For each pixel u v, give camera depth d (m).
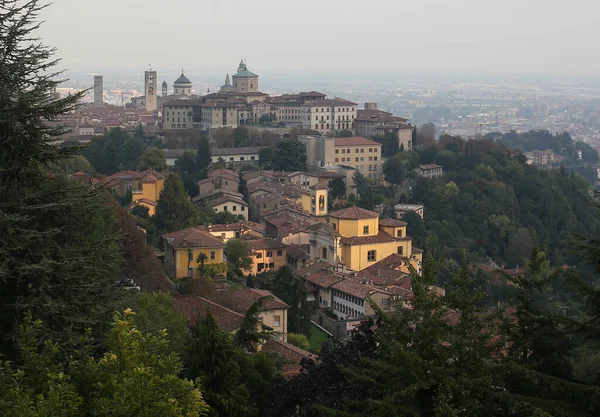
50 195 48.06
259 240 165.12
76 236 49.41
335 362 51.66
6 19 46.50
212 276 137.62
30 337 40.34
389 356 43.84
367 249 157.62
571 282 46.97
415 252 165.12
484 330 48.97
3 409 34.50
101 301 48.12
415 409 42.69
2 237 44.25
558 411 41.91
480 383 42.53
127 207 182.38
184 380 38.44
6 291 45.44
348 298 131.12
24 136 47.34
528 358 46.72
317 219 194.88
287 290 114.56
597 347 45.16
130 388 35.84
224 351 53.91
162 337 42.75
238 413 52.69
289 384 54.28
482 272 173.25
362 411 45.72
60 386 35.62
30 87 47.97
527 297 47.38
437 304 45.47
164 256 145.25
